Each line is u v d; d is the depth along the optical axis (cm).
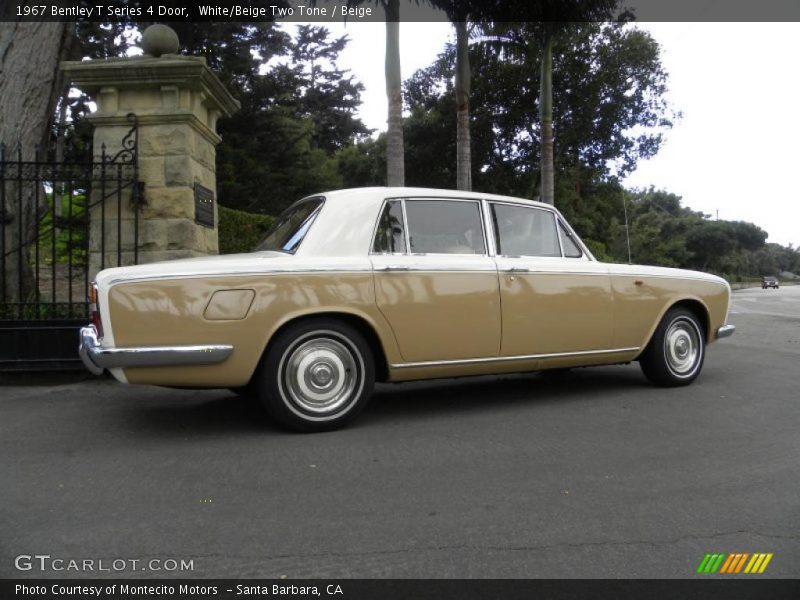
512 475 378
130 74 704
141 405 556
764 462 404
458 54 1306
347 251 475
